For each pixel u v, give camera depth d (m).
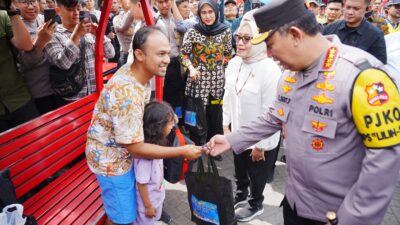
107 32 5.95
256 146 2.38
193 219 1.92
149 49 1.64
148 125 1.86
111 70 4.40
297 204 1.44
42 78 2.93
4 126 2.57
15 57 2.56
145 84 1.79
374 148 1.10
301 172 1.37
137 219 2.09
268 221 2.77
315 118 1.26
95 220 2.06
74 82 2.94
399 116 1.08
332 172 1.27
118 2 6.34
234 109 2.57
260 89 2.33
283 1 1.20
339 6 4.41
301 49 1.24
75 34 2.72
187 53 3.59
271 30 1.23
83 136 2.68
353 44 3.12
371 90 1.10
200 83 3.64
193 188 1.82
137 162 1.91
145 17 2.57
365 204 1.12
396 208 2.94
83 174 2.58
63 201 2.22
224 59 3.77
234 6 5.21
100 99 1.77
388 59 3.20
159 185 2.06
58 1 2.87
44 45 2.70
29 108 2.67
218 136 1.75
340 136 1.23
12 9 2.36
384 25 4.41
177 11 3.97
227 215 1.75
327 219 1.22
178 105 4.16
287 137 1.42
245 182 2.84
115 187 1.89
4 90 2.48
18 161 2.03
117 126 1.68
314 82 1.26
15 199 1.64
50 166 2.28
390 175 1.09
